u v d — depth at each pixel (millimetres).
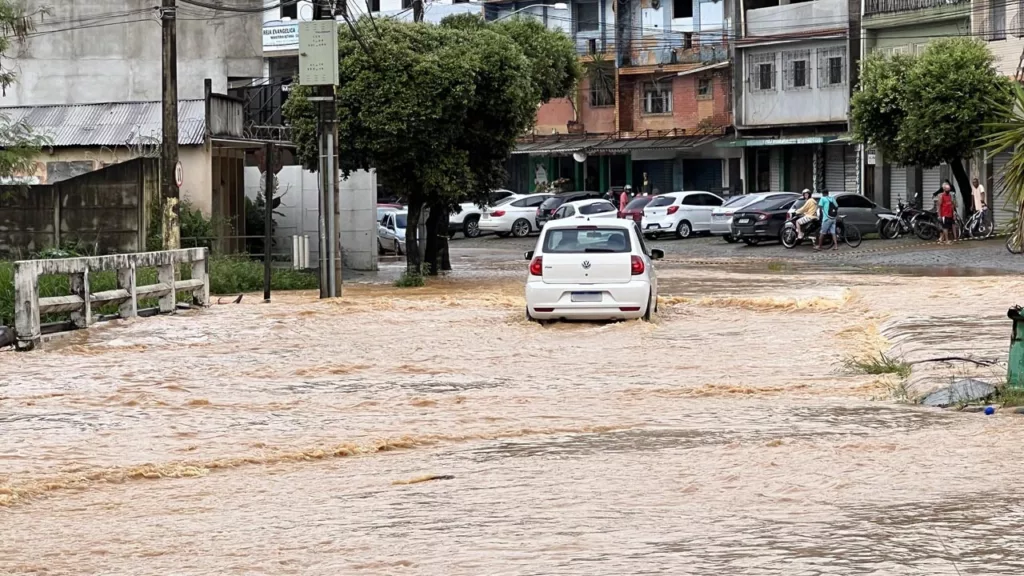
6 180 39438
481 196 40000
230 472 11609
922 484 10055
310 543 8766
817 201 52594
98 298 24172
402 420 14211
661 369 18469
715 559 7879
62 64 49438
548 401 15539
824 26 64812
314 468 11680
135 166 36406
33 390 16953
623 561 7918
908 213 51969
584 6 76188
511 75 37094
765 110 68000
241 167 42750
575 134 76625
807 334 22406
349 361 19828
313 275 36750
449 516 9445
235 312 27000
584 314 23703
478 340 22156
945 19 58188
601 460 11523
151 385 17375
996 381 15039
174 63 32094
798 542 8242
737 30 69062
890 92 51219
